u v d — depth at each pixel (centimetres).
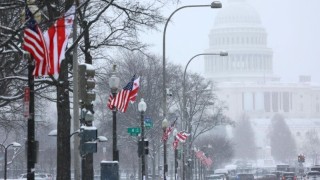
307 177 14625
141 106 8225
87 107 5712
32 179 4438
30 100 4488
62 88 5734
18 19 5659
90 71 5616
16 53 5894
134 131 8200
